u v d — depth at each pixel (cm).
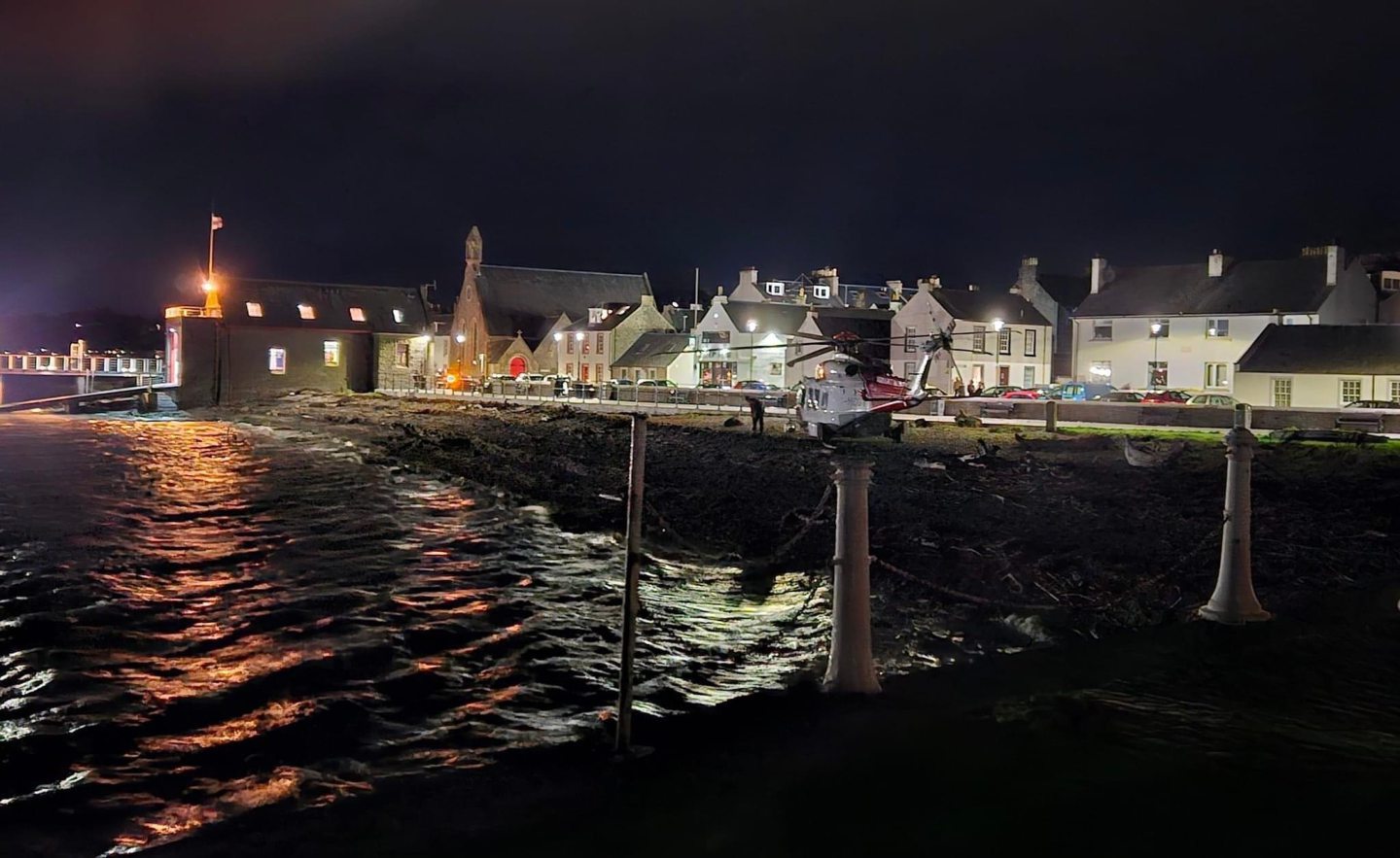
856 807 547
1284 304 6438
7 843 631
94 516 2181
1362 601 1137
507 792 627
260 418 5947
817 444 3500
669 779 613
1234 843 496
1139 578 1327
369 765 757
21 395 10969
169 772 759
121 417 6462
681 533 1864
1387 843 496
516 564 1627
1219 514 1977
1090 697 761
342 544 1819
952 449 3309
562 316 10956
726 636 1162
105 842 633
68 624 1244
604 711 880
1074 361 7369
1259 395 5691
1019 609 1134
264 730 852
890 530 1786
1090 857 481
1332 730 682
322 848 555
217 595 1408
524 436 4066
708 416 4997
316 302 8538
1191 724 693
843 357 3750
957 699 766
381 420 5378
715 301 8400
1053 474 2611
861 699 757
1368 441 3216
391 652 1106
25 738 839
